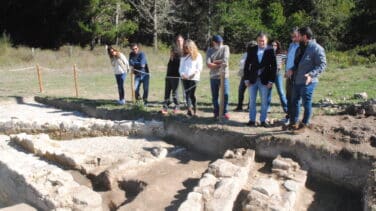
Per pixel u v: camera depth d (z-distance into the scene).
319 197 7.11
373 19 35.19
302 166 7.67
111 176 8.07
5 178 9.12
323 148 7.53
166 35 40.53
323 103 11.45
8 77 20.12
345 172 7.30
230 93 14.46
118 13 35.72
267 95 8.82
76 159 8.86
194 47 9.82
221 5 39.84
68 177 8.28
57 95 14.88
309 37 7.71
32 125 11.38
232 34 40.50
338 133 8.11
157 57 28.41
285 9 44.91
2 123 11.66
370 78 17.02
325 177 7.50
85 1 33.50
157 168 8.41
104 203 7.75
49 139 10.34
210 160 8.75
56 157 9.23
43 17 34.03
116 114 11.51
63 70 23.45
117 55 12.00
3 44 28.61
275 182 6.95
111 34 34.78
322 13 37.66
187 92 10.16
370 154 7.14
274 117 10.20
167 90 10.73
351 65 24.11
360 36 36.19
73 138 10.92
